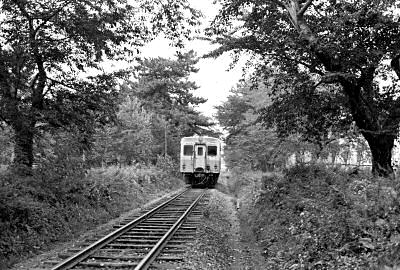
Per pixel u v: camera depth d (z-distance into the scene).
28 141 13.94
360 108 13.56
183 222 14.09
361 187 10.33
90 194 16.31
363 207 8.43
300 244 8.93
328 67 13.54
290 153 23.23
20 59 12.95
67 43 14.75
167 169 35.50
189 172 32.53
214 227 14.09
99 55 14.86
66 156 14.60
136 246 10.23
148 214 15.67
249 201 19.34
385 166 13.15
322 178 13.25
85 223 13.92
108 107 16.23
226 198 25.78
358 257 7.16
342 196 9.96
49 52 14.08
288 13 14.52
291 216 11.32
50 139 15.23
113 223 14.80
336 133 16.53
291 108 16.03
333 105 15.48
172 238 11.37
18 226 10.80
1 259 9.09
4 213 10.57
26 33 13.98
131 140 31.12
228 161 51.88
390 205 8.05
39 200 12.87
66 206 13.92
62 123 15.09
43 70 14.59
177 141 44.12
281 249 9.76
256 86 17.70
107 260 8.86
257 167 31.83
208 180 33.59
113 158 29.83
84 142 16.12
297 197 12.41
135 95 46.84
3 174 12.41
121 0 15.13
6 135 13.81
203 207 18.52
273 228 11.81
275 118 16.97
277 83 16.36
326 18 14.27
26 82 14.20
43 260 9.29
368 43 13.20
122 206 18.48
